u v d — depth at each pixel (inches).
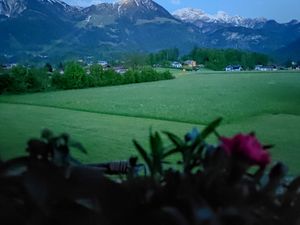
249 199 40.8
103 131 483.8
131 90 1325.0
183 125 565.3
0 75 1120.2
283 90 1366.9
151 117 647.8
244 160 41.9
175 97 1079.6
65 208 40.7
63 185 41.5
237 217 36.0
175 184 41.9
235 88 1456.7
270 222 40.4
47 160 45.9
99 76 1503.4
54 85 1309.1
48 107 786.8
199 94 1189.1
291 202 43.3
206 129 47.3
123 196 42.2
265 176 45.8
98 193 42.1
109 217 40.2
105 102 908.6
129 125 548.4
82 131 487.2
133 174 52.6
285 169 45.1
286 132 505.7
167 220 36.6
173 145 49.9
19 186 41.3
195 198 37.4
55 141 47.3
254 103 927.7
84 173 44.1
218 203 38.7
